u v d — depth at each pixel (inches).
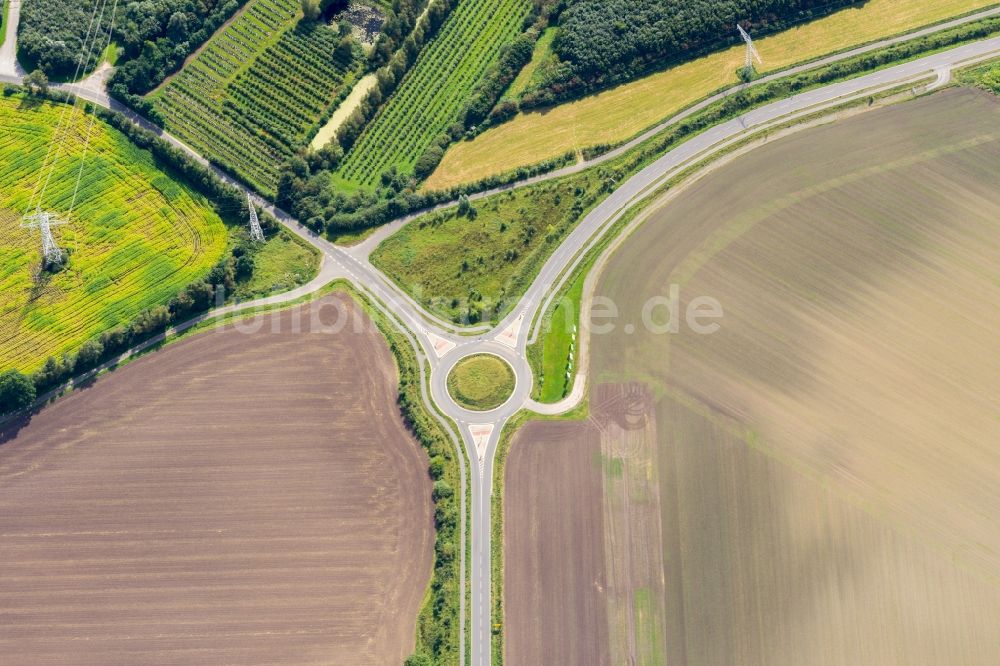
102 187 5905.5
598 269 5649.6
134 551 5049.2
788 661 4734.3
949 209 5689.0
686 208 5802.2
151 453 5241.1
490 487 5118.1
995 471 5054.1
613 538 4975.4
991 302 5442.9
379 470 5177.2
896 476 5068.9
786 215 5733.3
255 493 5147.6
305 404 5334.6
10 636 4899.1
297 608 4916.3
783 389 5280.5
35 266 5679.1
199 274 5669.3
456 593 4896.7
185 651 4857.3
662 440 5177.2
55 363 5339.6
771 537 4958.2
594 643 4778.5
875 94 6087.6
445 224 5816.9
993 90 6023.6
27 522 5113.2
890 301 5477.4
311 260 5733.3
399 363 5418.3
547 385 5354.3
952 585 4835.1
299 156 5959.6
